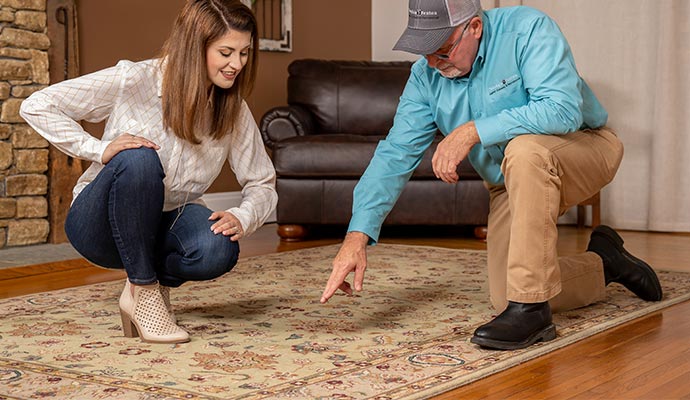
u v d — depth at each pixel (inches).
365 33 247.4
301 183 180.5
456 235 192.1
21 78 162.9
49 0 166.9
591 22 205.6
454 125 93.3
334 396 68.4
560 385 73.5
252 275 131.7
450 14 82.9
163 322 87.4
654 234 195.9
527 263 84.0
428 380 73.0
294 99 205.9
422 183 181.2
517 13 88.3
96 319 99.3
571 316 99.6
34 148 165.6
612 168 92.4
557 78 84.4
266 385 71.6
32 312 103.7
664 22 193.3
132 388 71.0
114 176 81.4
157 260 90.2
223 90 87.5
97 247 86.3
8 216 162.9
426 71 93.2
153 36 191.5
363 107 202.7
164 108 85.4
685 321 98.9
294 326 95.0
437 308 105.7
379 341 87.8
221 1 83.2
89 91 84.0
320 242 178.5
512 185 84.0
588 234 192.1
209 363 78.9
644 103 201.0
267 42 216.1
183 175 88.5
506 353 82.4
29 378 74.3
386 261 146.9
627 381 74.7
